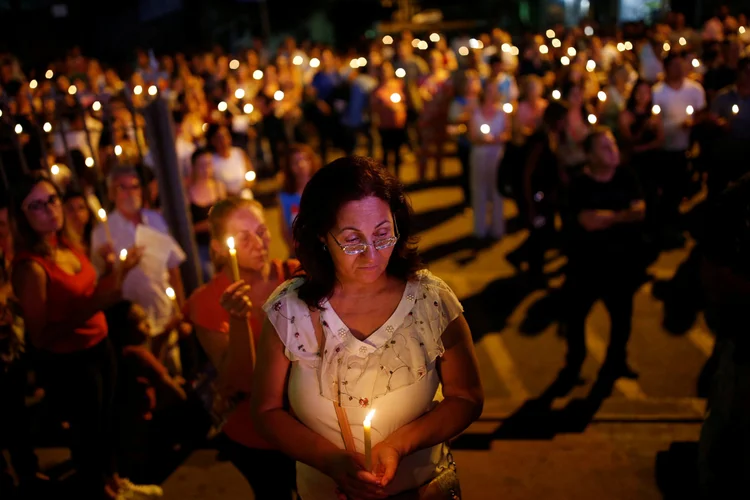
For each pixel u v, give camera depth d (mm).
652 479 3938
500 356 5559
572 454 4207
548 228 6723
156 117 5293
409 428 2041
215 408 2969
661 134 7328
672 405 4688
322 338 2074
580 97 6828
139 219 4648
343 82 12250
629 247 4785
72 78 13625
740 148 6598
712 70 9320
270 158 12859
